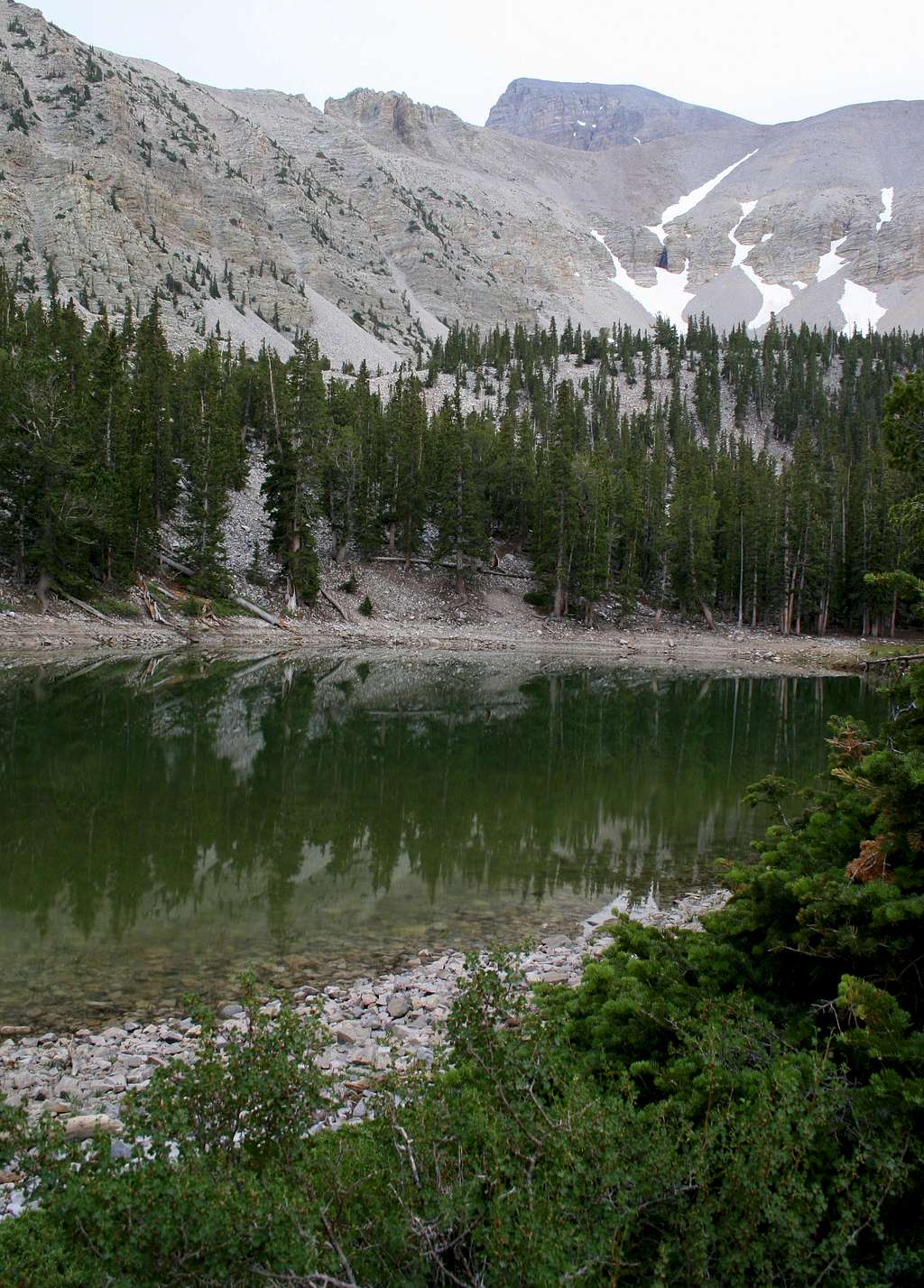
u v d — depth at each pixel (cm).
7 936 1025
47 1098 654
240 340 17100
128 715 2727
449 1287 316
